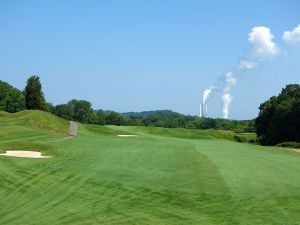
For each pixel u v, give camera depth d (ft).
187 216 52.85
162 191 65.67
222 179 75.87
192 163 98.43
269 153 138.72
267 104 316.81
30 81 320.50
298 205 58.80
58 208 55.01
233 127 518.78
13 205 55.67
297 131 278.67
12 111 491.72
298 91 311.06
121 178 75.56
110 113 588.91
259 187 69.67
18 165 85.40
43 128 211.41
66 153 113.70
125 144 153.79
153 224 49.34
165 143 165.89
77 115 620.08
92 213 53.16
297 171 90.07
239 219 51.85
